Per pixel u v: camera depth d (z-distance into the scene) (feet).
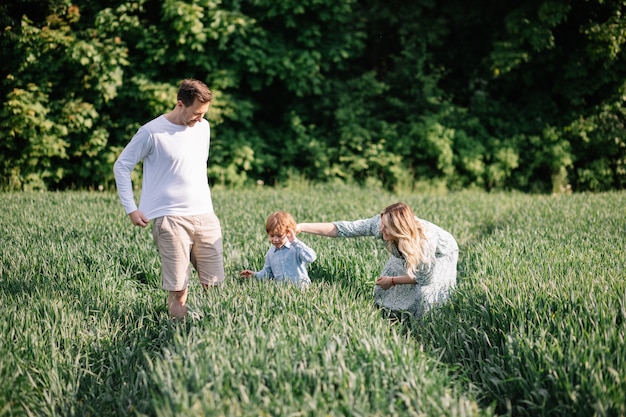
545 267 16.94
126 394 11.43
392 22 46.62
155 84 41.19
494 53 43.70
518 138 45.03
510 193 43.55
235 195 34.27
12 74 38.93
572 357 11.05
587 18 43.34
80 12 41.27
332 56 44.88
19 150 39.19
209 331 12.31
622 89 42.73
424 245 14.32
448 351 13.12
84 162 40.86
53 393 11.70
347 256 18.39
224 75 42.52
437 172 45.78
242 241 21.31
